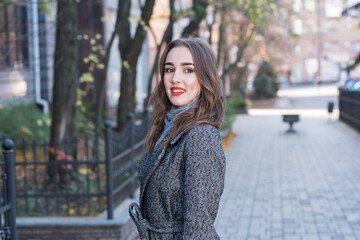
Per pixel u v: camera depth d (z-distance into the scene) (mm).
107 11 17781
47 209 6336
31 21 13773
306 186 9297
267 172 10859
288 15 16547
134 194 7645
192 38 2121
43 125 11734
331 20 67750
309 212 7473
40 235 5918
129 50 10281
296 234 6422
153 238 2027
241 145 15508
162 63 2172
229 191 9062
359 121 17312
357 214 7262
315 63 68688
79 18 16703
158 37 21812
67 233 5887
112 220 5965
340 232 6441
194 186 1860
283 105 33906
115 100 18312
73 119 8008
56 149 6348
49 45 15031
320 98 39125
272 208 7781
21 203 6766
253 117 25594
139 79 21062
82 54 16656
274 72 40406
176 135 1990
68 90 7906
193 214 1838
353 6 22266
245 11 12969
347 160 12016
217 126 2025
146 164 2096
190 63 2049
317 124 20891
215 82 2062
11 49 13031
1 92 13273
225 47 22453
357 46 68062
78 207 6371
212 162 1904
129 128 7531
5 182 3867
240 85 34531
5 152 3873
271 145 15297
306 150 13969
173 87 2066
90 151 9117
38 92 14758
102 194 6180
